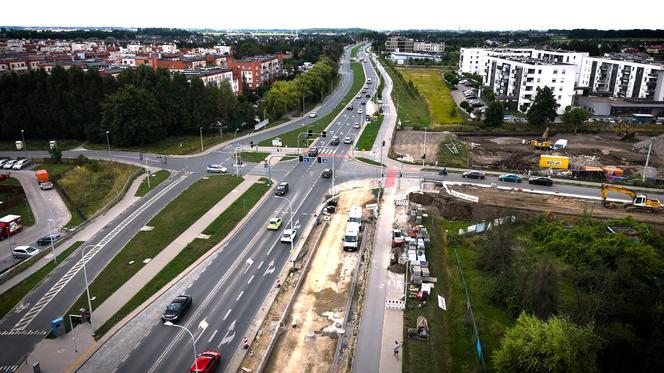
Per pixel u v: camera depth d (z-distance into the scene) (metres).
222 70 166.88
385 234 68.81
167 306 49.78
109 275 57.28
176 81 128.12
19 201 85.06
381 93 198.12
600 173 93.81
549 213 72.12
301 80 170.62
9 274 57.81
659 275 52.28
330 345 44.88
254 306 51.19
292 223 73.19
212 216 75.19
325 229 71.44
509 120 142.00
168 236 68.00
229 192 86.31
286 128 138.75
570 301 49.53
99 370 41.38
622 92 179.12
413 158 108.75
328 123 144.88
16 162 103.75
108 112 118.75
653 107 151.12
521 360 36.41
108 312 49.88
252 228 71.38
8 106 121.88
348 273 58.44
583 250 59.44
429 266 59.31
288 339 45.72
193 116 129.50
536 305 47.44
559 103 158.88
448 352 42.97
